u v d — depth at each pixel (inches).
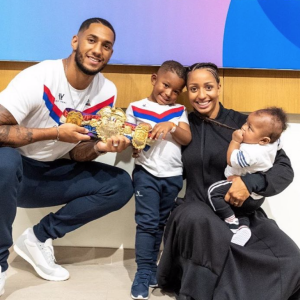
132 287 58.6
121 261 73.3
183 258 55.4
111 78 72.3
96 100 64.2
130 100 72.2
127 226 74.0
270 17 69.5
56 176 64.0
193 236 53.1
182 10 69.6
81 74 59.4
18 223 73.5
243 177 57.2
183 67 66.4
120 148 58.7
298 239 73.4
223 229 53.1
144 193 64.1
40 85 57.4
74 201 64.5
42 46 70.1
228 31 69.6
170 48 70.1
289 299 55.4
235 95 71.9
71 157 65.7
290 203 73.3
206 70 63.0
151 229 63.1
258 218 61.0
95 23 57.9
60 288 60.1
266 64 69.7
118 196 64.5
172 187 65.1
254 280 53.1
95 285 61.9
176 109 66.6
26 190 62.8
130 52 70.2
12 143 54.1
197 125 66.1
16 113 54.8
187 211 54.3
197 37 69.8
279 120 56.3
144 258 61.7
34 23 69.8
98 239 74.2
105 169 65.4
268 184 57.4
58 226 64.6
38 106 58.1
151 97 68.3
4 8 69.6
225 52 69.8
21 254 64.7
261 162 57.3
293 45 69.6
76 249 73.4
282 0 69.4
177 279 61.2
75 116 58.4
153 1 69.6
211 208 59.4
